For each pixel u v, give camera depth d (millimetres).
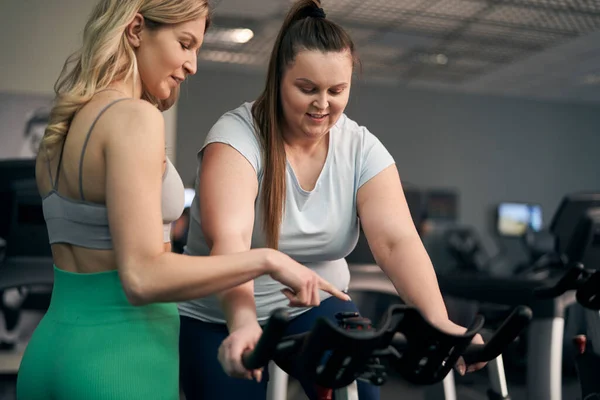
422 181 9836
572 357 4180
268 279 1590
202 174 1464
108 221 1230
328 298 1633
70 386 1215
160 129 1236
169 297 1158
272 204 1494
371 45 7355
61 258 1315
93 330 1237
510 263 9133
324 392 1175
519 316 1061
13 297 4379
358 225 1657
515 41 7070
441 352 1099
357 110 9641
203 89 8883
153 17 1332
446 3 5859
